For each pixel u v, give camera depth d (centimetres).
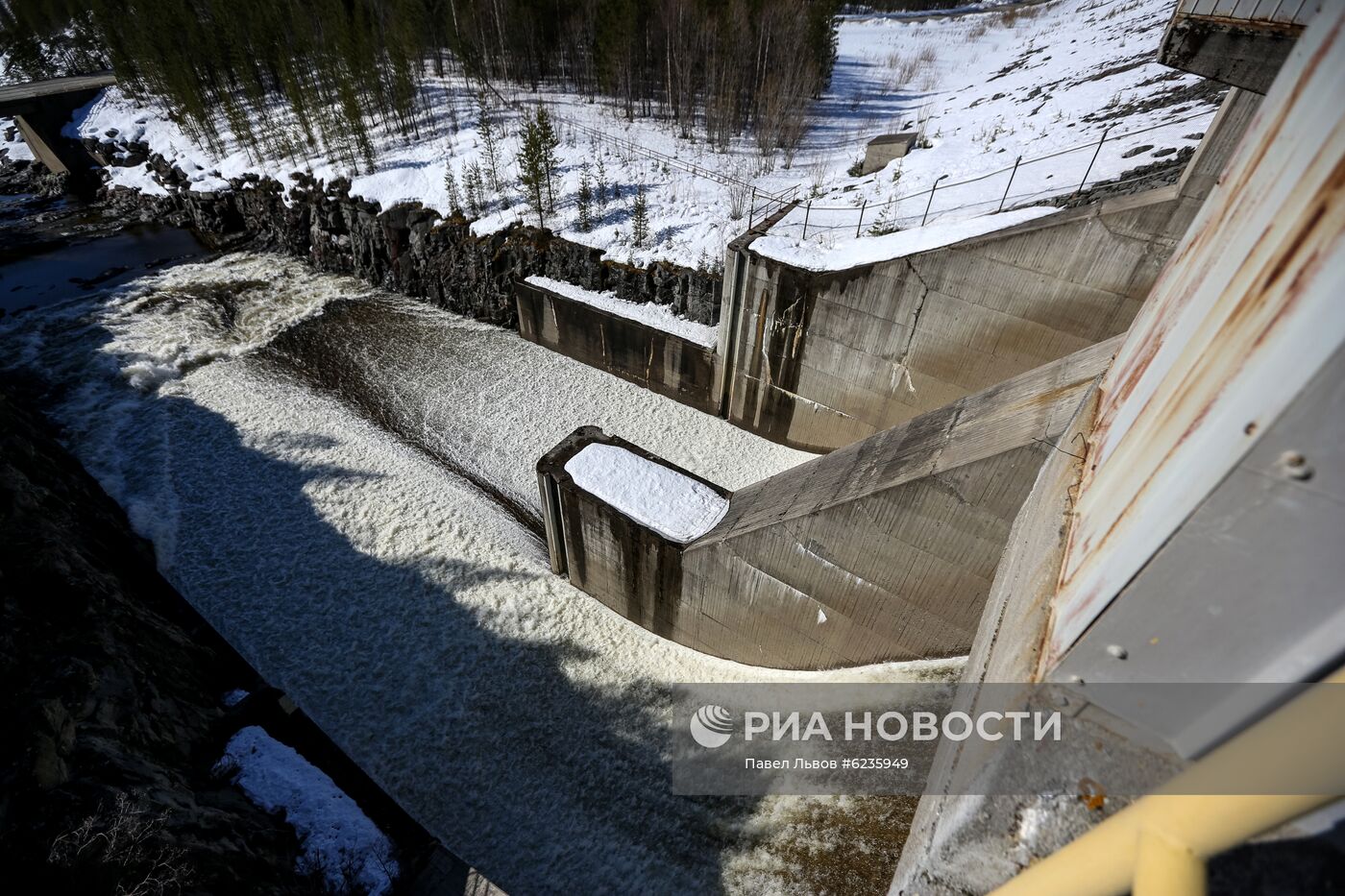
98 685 1268
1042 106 2831
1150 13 3500
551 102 4059
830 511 1319
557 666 1794
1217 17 1052
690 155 3466
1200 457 194
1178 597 200
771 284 2138
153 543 2097
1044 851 249
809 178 3212
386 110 3847
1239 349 195
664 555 1606
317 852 1259
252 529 2170
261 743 1458
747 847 1381
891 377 2103
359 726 1678
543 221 2905
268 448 2469
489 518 2248
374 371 2869
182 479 2325
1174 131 2041
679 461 2461
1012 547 605
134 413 2592
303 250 3694
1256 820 151
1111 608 222
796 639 1562
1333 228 155
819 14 3906
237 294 3381
